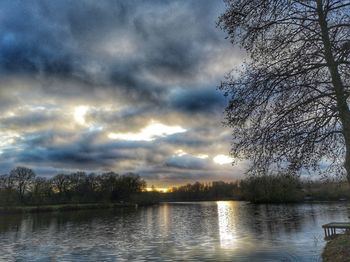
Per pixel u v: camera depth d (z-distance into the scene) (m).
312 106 12.56
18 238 57.84
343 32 12.38
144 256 36.00
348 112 11.96
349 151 11.80
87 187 194.75
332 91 12.43
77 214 133.38
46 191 172.00
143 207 195.62
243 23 13.22
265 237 45.22
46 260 36.03
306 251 31.30
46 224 87.75
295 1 12.85
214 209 147.00
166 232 61.44
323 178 13.74
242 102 13.14
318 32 12.59
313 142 12.44
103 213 138.88
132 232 63.88
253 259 30.62
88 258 36.25
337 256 19.95
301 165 12.62
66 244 48.62
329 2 12.59
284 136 12.63
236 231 55.34
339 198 136.12
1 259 37.19
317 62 12.76
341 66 12.44
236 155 13.43
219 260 31.39
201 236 51.97
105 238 54.91
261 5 12.94
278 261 28.66
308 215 77.94
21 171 156.25
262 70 12.93
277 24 13.17
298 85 12.59
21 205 150.38
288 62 12.70
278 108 12.81
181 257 34.12
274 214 87.06
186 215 112.00
